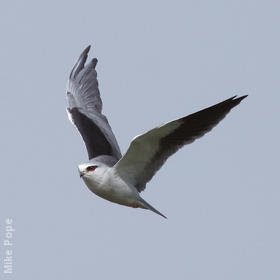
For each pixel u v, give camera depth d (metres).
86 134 15.20
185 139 13.00
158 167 13.41
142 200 13.71
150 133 12.71
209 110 12.68
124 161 13.32
